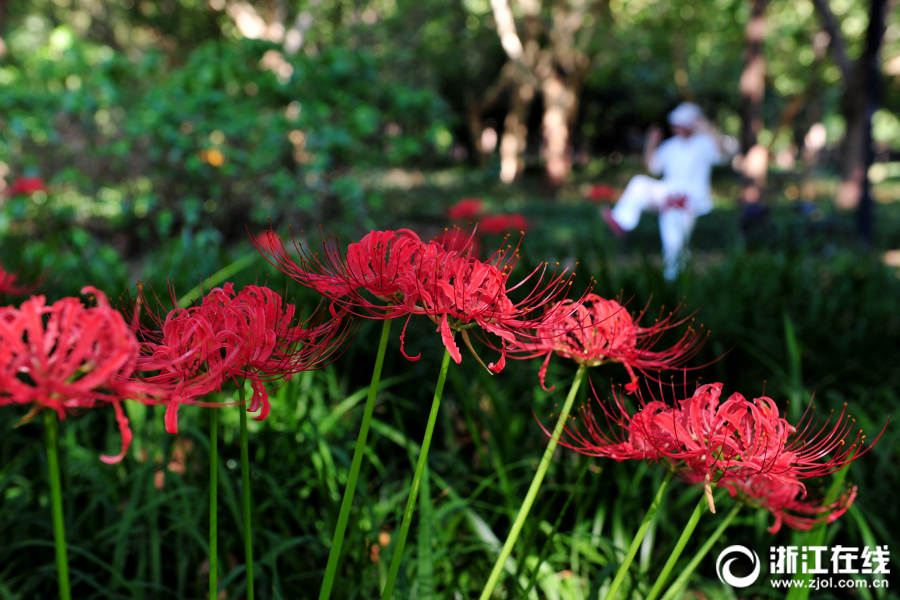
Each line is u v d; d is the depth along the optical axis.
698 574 2.12
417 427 2.82
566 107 15.72
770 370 3.12
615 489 2.20
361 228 7.44
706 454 0.99
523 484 2.28
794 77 21.06
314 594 1.88
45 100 6.50
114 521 2.03
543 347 1.14
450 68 20.88
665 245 6.60
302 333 1.02
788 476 1.02
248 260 3.67
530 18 15.41
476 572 1.99
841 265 5.25
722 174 25.03
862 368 3.18
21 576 1.82
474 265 0.98
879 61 7.66
